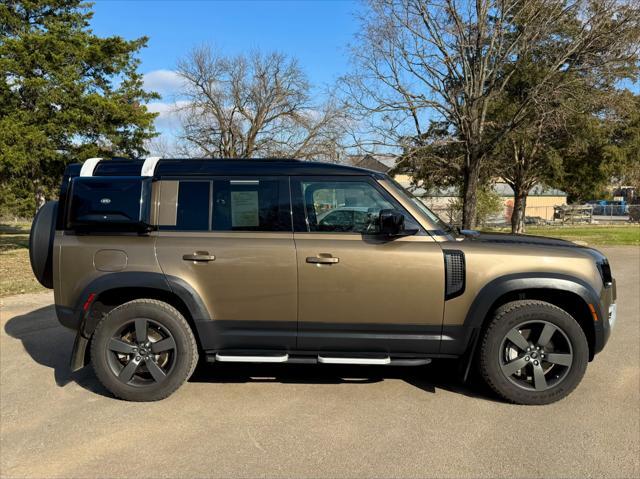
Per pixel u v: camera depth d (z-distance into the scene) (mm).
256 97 30375
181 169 4098
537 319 3881
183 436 3439
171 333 3977
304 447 3287
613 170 26000
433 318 3906
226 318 3977
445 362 5035
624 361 4984
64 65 16094
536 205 56938
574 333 3861
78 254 3986
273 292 3926
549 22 13164
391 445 3312
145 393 3990
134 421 3672
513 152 25719
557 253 3936
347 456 3170
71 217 3994
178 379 3986
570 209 40438
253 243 3932
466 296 3863
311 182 4047
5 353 5297
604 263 4062
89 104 15844
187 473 2975
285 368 4836
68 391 4242
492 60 14898
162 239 3977
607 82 14242
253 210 4020
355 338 3953
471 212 15297
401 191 4066
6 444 3326
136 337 3996
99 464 3074
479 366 4008
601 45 13172
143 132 18172
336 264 3875
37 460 3123
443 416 3754
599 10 12617
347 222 4016
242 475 2953
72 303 4020
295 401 4035
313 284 3898
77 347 3971
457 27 13656
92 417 3738
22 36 15258
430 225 4000
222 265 3918
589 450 3236
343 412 3828
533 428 3553
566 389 3904
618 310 7242
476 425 3602
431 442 3352
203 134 30844
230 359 3988
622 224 38781
